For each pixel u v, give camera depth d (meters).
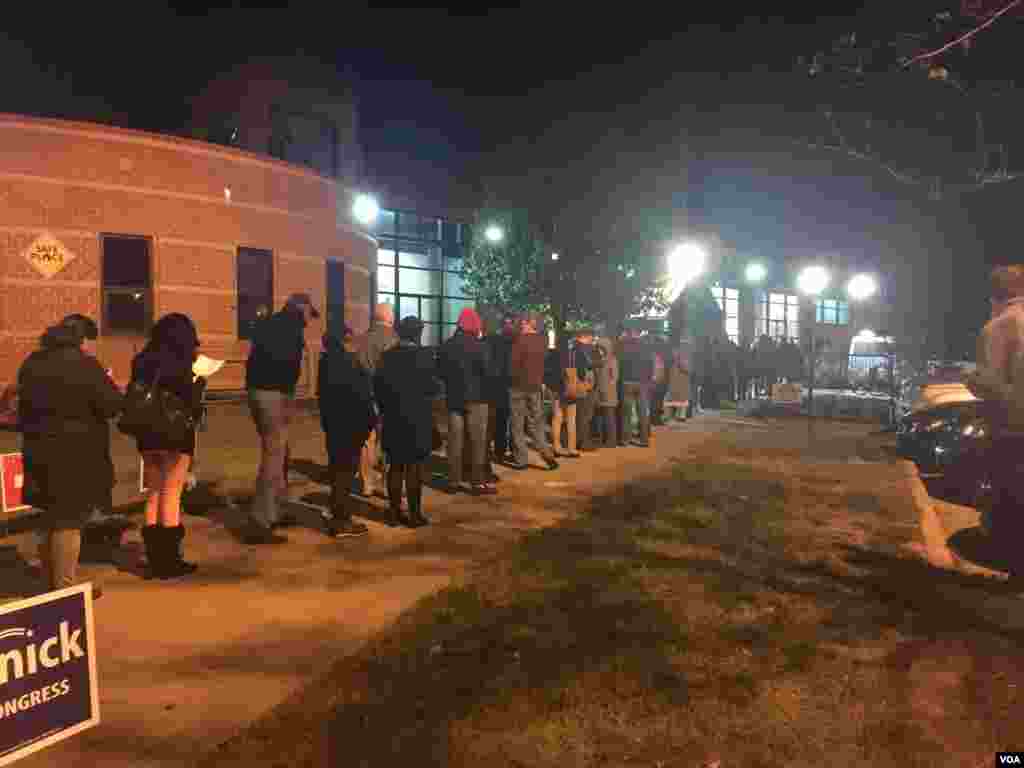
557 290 22.44
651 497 9.56
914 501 9.73
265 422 7.34
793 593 6.18
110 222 16.94
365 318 22.98
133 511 8.45
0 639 3.34
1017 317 6.05
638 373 14.02
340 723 4.13
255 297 19.31
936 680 4.75
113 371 16.70
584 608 5.76
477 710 4.26
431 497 9.56
